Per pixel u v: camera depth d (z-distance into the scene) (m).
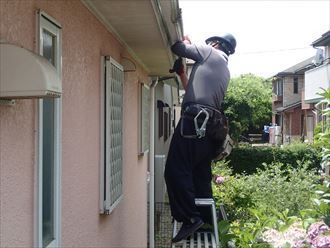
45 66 1.91
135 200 6.53
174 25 4.20
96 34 3.87
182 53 3.74
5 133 2.00
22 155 2.20
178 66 4.49
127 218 5.73
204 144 3.54
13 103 2.05
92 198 3.78
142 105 7.02
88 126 3.62
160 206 10.20
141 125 6.99
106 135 4.09
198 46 3.72
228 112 30.58
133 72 6.15
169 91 16.92
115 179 4.54
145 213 8.15
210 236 3.83
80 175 3.37
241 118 30.84
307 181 8.84
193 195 3.51
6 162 2.02
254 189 8.30
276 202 7.82
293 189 8.37
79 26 3.29
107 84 4.09
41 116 2.42
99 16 3.84
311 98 24.50
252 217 7.23
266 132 46.41
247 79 33.28
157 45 5.30
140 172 7.18
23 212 2.21
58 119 2.74
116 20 4.01
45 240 2.64
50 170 2.71
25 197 2.24
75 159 3.23
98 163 4.01
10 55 1.87
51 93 1.90
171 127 19.05
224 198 7.64
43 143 2.63
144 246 8.02
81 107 3.38
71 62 3.10
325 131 4.48
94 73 3.82
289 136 38.81
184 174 3.50
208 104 3.52
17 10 2.13
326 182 4.80
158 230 10.08
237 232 4.39
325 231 3.50
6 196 2.02
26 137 2.25
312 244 3.35
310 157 20.30
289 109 38.09
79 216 3.35
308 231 3.72
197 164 3.71
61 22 2.86
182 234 3.46
